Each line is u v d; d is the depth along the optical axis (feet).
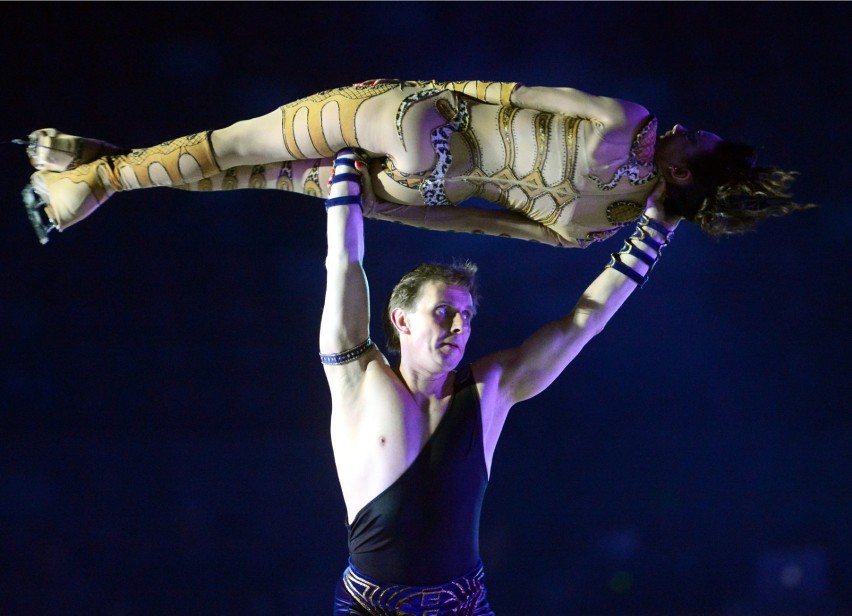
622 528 67.15
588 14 71.46
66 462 65.57
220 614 60.59
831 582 63.52
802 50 71.31
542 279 72.18
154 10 69.15
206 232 70.79
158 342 69.67
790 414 71.72
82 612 59.41
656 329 73.15
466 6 71.15
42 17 68.08
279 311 70.90
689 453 70.28
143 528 63.72
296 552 63.77
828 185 72.08
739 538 66.74
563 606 63.05
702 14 71.46
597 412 71.56
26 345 68.23
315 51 70.44
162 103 69.56
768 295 72.74
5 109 68.39
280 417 69.31
